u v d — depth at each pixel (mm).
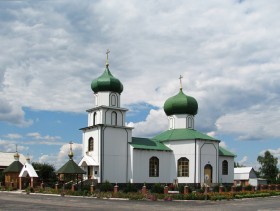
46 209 32188
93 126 62594
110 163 61594
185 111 72438
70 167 56938
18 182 70000
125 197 46188
